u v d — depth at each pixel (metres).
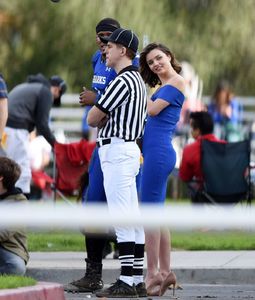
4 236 26.55
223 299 25.94
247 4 82.75
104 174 24.41
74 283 26.14
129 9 80.31
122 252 24.47
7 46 86.19
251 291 28.05
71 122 74.94
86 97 26.50
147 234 25.81
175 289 27.95
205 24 82.50
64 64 83.12
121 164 24.27
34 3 84.38
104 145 24.42
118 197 24.25
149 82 26.81
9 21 85.81
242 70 83.44
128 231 24.42
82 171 38.31
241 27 82.38
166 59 26.19
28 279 22.55
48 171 53.41
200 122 40.81
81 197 30.14
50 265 30.25
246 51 82.94
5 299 20.72
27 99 36.66
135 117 24.36
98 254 26.09
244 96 84.75
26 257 27.05
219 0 82.81
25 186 35.91
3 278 22.50
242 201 40.84
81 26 81.88
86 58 82.88
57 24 82.94
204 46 82.12
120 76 24.41
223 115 67.00
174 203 50.94
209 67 82.12
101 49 26.39
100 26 26.34
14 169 26.61
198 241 35.66
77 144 38.06
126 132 24.30
